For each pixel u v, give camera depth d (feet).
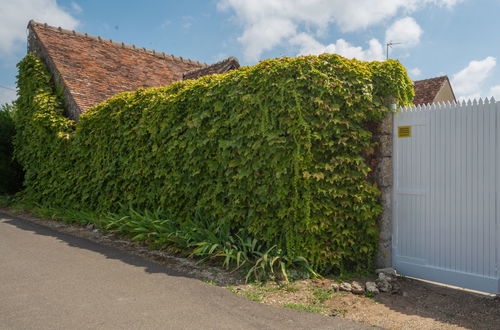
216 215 20.30
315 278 16.22
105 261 18.15
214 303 13.17
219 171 19.79
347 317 12.42
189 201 21.70
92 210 28.66
